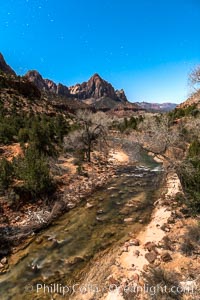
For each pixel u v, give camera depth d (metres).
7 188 20.62
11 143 35.56
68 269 13.39
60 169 28.53
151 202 22.08
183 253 13.25
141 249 14.48
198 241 13.93
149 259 13.12
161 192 24.12
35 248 15.51
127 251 14.41
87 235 16.89
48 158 29.78
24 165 23.12
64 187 24.73
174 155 25.00
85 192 24.84
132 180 28.89
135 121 65.94
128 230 17.28
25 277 12.88
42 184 21.58
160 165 36.16
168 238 14.91
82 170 30.62
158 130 23.48
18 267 13.70
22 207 19.88
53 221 19.12
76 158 34.75
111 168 34.16
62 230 17.70
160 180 27.62
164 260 12.83
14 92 79.38
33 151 27.31
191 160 19.47
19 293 11.77
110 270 12.77
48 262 14.07
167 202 20.59
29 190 21.17
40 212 19.80
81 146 37.28
